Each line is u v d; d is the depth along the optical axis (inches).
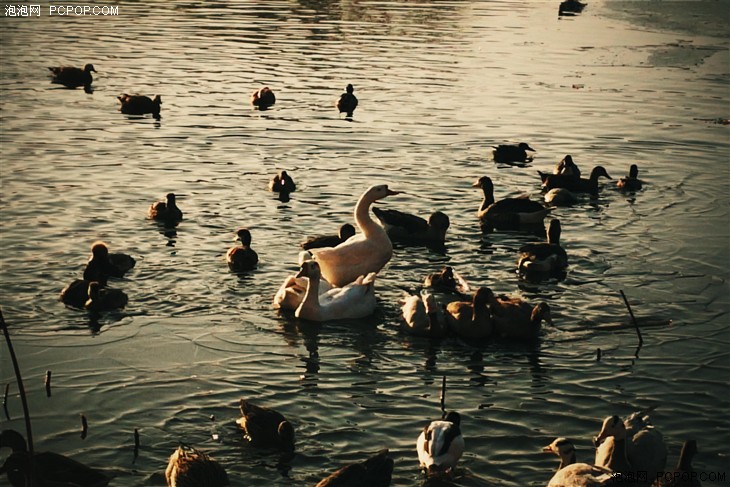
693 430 685.9
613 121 1654.8
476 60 2187.5
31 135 1471.5
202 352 803.4
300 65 2089.1
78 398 719.7
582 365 792.3
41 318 855.7
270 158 1390.3
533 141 1526.8
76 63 2047.2
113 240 1050.7
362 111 1686.8
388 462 605.0
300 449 654.5
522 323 844.6
